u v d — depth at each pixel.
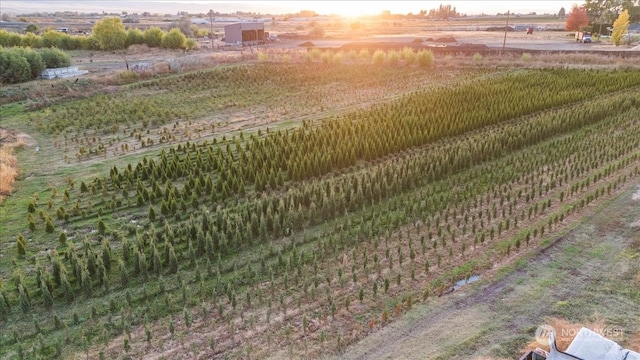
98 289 15.21
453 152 23.83
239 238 17.42
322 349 12.31
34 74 50.88
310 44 74.75
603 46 67.69
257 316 13.70
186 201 21.62
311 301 14.27
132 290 15.13
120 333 13.24
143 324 13.55
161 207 20.23
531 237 17.28
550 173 22.94
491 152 24.89
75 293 15.01
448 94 36.44
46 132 33.50
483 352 11.95
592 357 10.30
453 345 12.23
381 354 12.06
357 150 25.50
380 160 25.53
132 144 30.31
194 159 26.55
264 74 50.50
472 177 22.78
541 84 39.03
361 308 13.86
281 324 13.34
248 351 12.27
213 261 16.64
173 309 14.11
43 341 12.77
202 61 55.41
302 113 36.41
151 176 23.47
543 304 13.64
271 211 19.19
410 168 22.52
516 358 11.69
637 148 25.70
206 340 12.83
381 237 17.81
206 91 44.72
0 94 42.09
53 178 24.95
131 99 41.94
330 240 17.27
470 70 49.50
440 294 14.32
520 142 26.14
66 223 19.92
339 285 14.99
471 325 12.93
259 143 26.56
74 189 23.33
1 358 12.38
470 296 14.19
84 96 42.81
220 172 23.12
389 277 15.29
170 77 49.84
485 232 17.77
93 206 21.33
